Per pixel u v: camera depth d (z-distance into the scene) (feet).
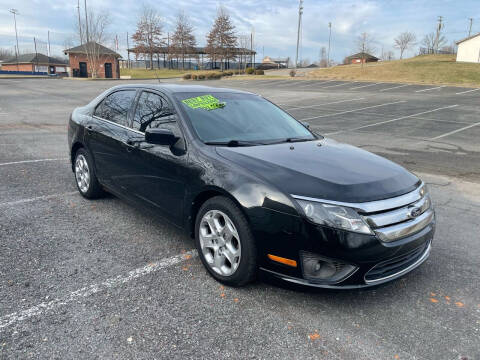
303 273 8.81
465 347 8.15
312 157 10.74
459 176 23.03
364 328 8.66
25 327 8.27
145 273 10.69
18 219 14.24
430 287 10.53
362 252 8.51
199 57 286.25
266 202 8.96
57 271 10.63
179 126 11.73
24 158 24.47
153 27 261.65
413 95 81.35
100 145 14.87
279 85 114.01
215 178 9.93
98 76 187.93
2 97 79.82
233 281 9.86
